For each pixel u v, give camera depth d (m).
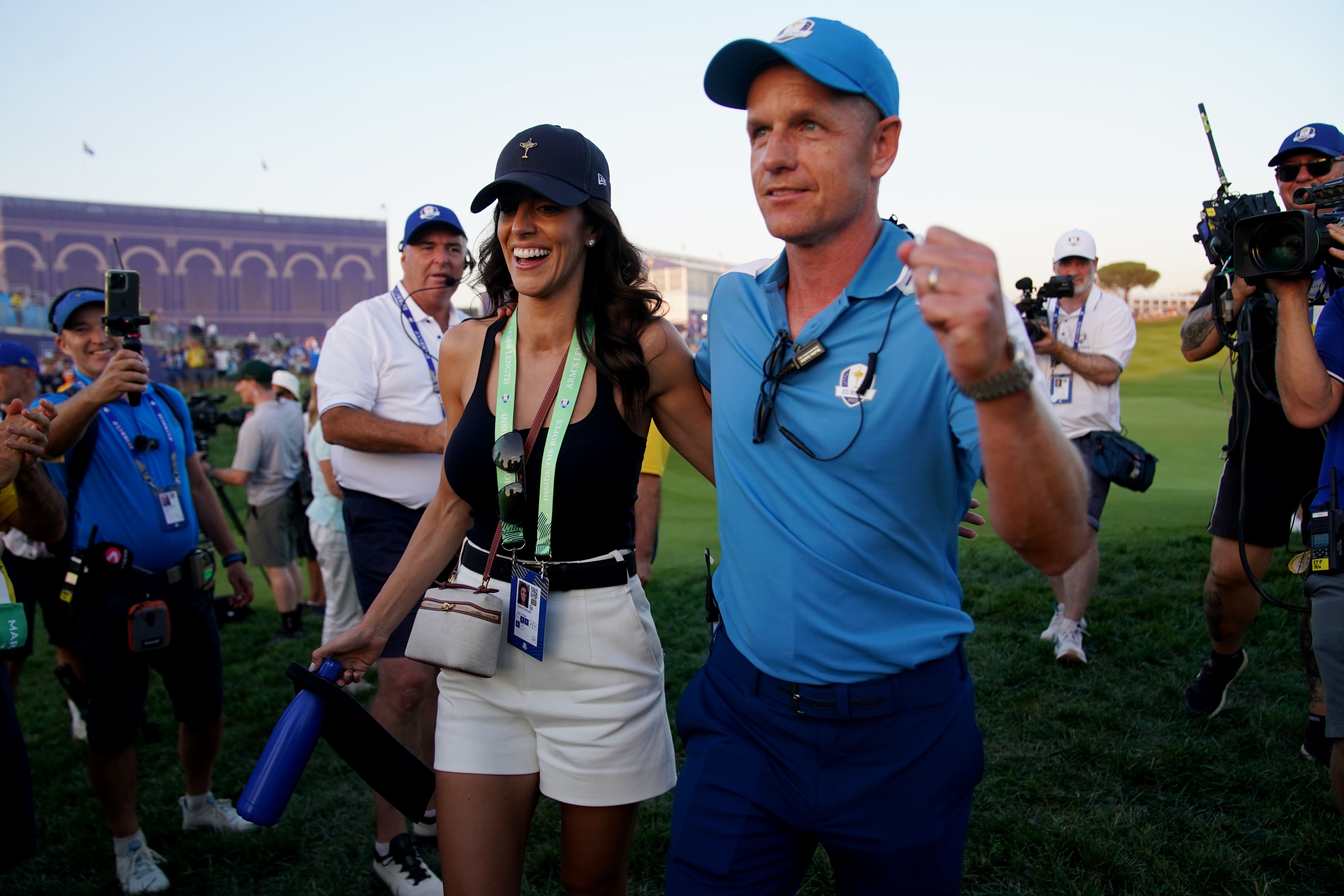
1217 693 3.62
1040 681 4.10
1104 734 3.55
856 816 1.62
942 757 1.62
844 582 1.60
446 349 2.24
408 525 3.34
